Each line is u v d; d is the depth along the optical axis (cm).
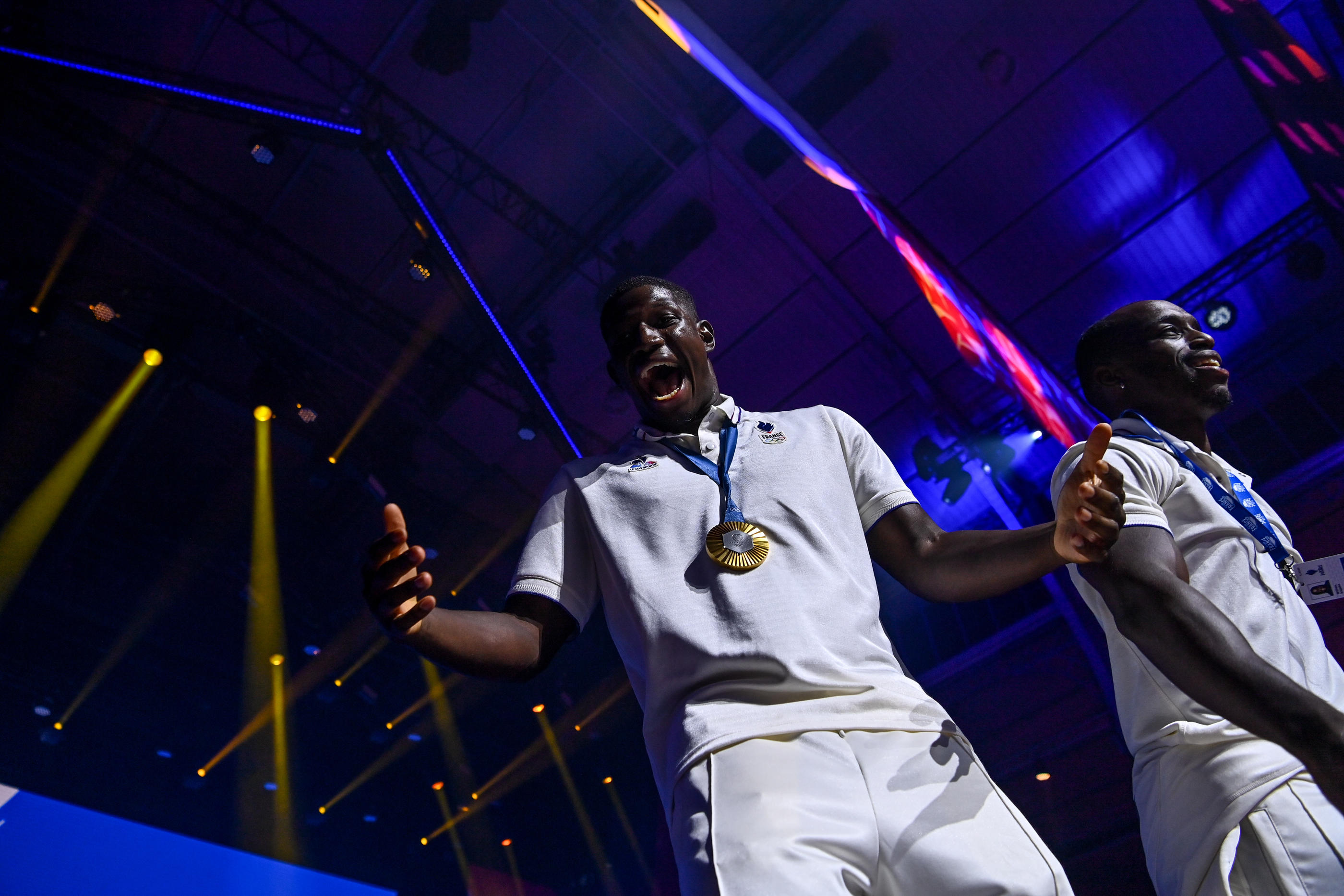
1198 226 1200
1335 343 1238
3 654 1219
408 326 1259
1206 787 143
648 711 139
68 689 1248
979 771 125
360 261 1221
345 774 1417
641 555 150
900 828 116
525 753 1527
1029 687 1315
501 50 1083
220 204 1119
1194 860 142
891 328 1284
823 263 1225
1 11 964
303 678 1384
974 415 1330
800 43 1112
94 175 1100
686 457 164
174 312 1195
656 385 175
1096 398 212
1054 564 135
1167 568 131
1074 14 1072
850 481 162
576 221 1227
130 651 1308
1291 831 134
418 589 126
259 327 1203
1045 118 1141
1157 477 167
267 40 1019
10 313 1105
